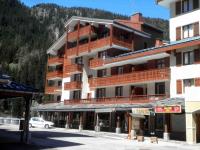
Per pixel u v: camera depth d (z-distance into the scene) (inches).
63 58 2369.6
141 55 1582.2
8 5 7608.3
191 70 1359.5
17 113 3479.3
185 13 1486.2
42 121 1963.6
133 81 1637.6
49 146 900.0
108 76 1818.4
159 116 1523.1
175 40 1517.0
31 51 6082.7
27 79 4699.8
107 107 1632.6
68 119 2020.2
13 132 1384.1
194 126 1176.2
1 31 6609.3
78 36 2103.8
